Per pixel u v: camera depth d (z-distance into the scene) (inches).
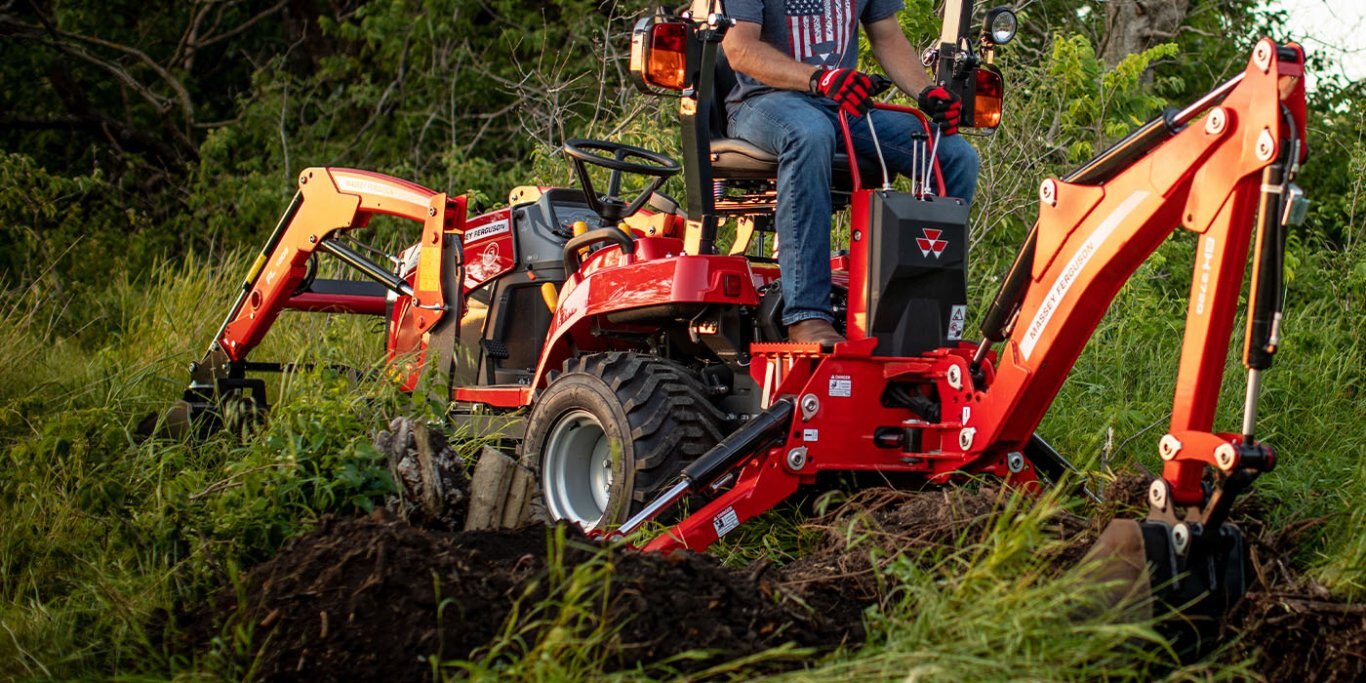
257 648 156.0
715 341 226.5
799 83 214.7
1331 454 264.2
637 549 195.8
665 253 239.3
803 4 228.5
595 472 233.9
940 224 211.0
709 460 202.4
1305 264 375.2
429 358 267.4
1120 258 180.2
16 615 180.9
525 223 284.8
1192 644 156.6
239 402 268.8
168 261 582.6
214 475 228.8
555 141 553.9
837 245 345.4
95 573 195.3
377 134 676.1
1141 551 156.1
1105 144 384.8
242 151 691.4
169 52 775.7
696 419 215.0
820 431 207.9
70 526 213.6
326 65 690.8
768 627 156.9
